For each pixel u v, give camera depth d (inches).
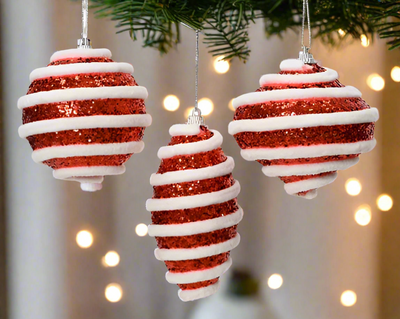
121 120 28.7
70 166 29.3
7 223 47.5
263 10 33.9
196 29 30.7
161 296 49.7
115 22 46.9
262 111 28.6
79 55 29.3
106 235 48.8
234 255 50.2
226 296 49.6
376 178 49.4
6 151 47.0
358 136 28.6
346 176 49.6
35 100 28.7
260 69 48.4
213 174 29.0
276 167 29.2
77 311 48.4
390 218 49.4
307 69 29.0
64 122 28.5
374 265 49.7
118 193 48.8
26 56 46.3
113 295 47.8
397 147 48.9
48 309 48.0
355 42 47.9
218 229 29.1
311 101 28.3
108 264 47.5
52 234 47.8
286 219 50.1
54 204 47.8
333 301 50.1
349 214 49.8
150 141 48.5
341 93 28.5
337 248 50.0
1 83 46.4
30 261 47.7
